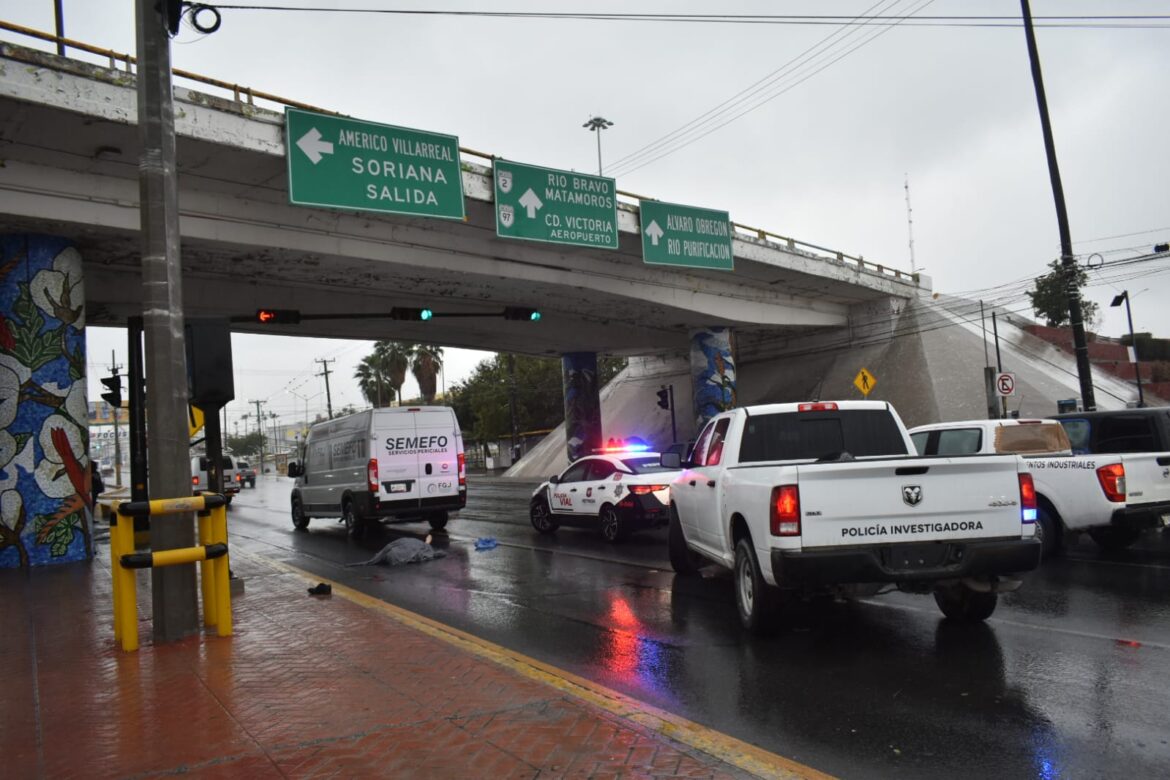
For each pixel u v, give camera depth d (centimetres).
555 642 714
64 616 861
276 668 593
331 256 1867
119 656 654
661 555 1216
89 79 1273
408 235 1961
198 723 476
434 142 1723
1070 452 1107
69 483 1390
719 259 2438
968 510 618
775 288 3169
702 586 952
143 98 712
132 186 1504
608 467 1431
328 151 1572
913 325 3562
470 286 2305
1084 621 710
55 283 1457
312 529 1988
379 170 1638
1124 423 1105
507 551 1362
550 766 397
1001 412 2597
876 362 3562
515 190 1920
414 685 538
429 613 870
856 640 680
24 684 582
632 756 409
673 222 2328
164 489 704
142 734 462
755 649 662
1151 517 980
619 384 4828
